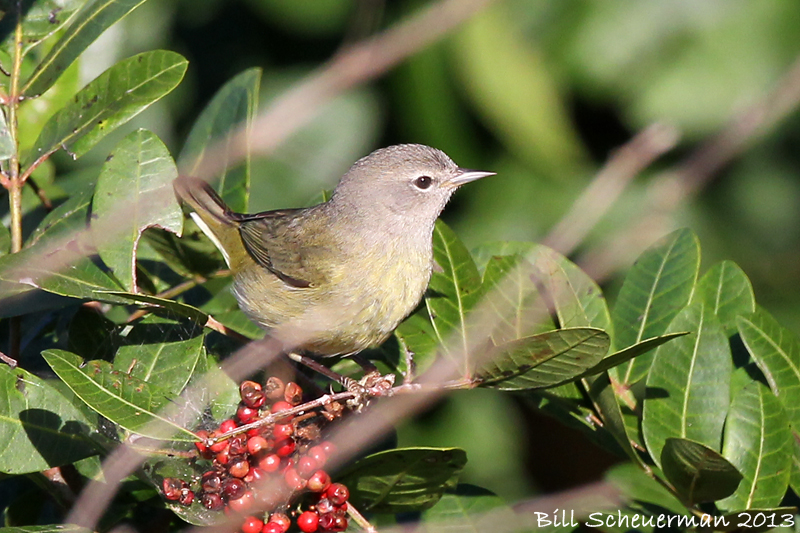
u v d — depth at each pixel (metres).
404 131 13.06
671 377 7.29
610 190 10.83
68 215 7.79
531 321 7.53
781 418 6.99
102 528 7.21
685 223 12.98
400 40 10.84
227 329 7.50
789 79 11.47
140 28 12.90
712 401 7.18
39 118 8.70
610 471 8.34
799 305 12.90
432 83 12.62
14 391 6.57
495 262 7.72
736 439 6.99
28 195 9.05
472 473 12.63
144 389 6.41
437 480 7.08
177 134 13.26
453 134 12.93
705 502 7.04
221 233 8.89
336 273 9.16
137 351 6.99
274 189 12.88
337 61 10.84
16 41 7.50
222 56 13.38
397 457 6.87
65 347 7.83
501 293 7.62
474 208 13.09
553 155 12.55
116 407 6.27
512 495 12.61
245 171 9.53
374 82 12.94
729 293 8.10
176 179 7.68
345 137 13.03
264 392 7.03
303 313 9.01
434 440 12.66
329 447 6.70
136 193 7.59
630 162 10.89
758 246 13.05
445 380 7.27
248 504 6.53
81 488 7.22
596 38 12.34
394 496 7.23
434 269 8.02
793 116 12.53
